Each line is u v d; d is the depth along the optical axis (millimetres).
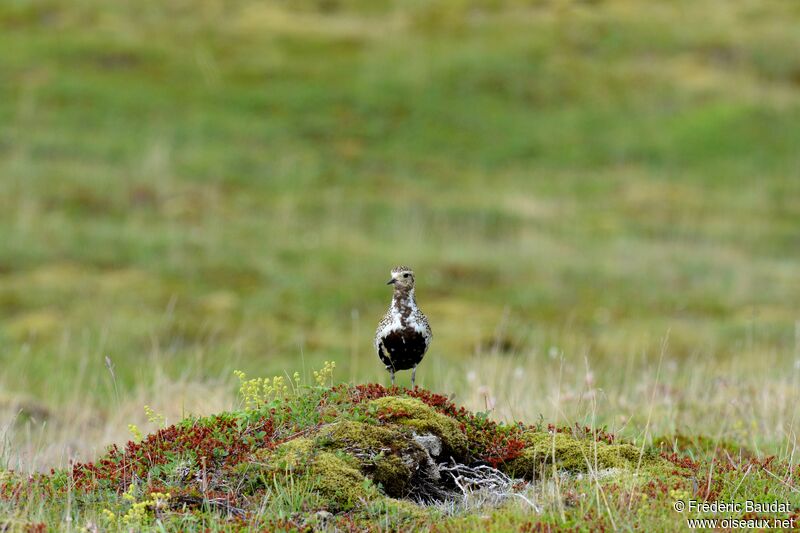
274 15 81375
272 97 66938
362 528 11570
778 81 74438
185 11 80250
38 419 21781
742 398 19719
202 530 11367
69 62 67562
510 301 39531
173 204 49156
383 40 78000
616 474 13023
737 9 83812
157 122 60906
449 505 12578
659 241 50406
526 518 11594
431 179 58125
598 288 41844
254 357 30609
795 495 12734
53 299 35719
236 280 39531
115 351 30500
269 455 12695
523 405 18125
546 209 54281
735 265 46781
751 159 63969
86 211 46875
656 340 34438
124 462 13070
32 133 56406
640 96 71750
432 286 40844
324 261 42625
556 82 72938
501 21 81562
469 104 69000
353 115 65938
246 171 55594
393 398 13789
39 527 11445
